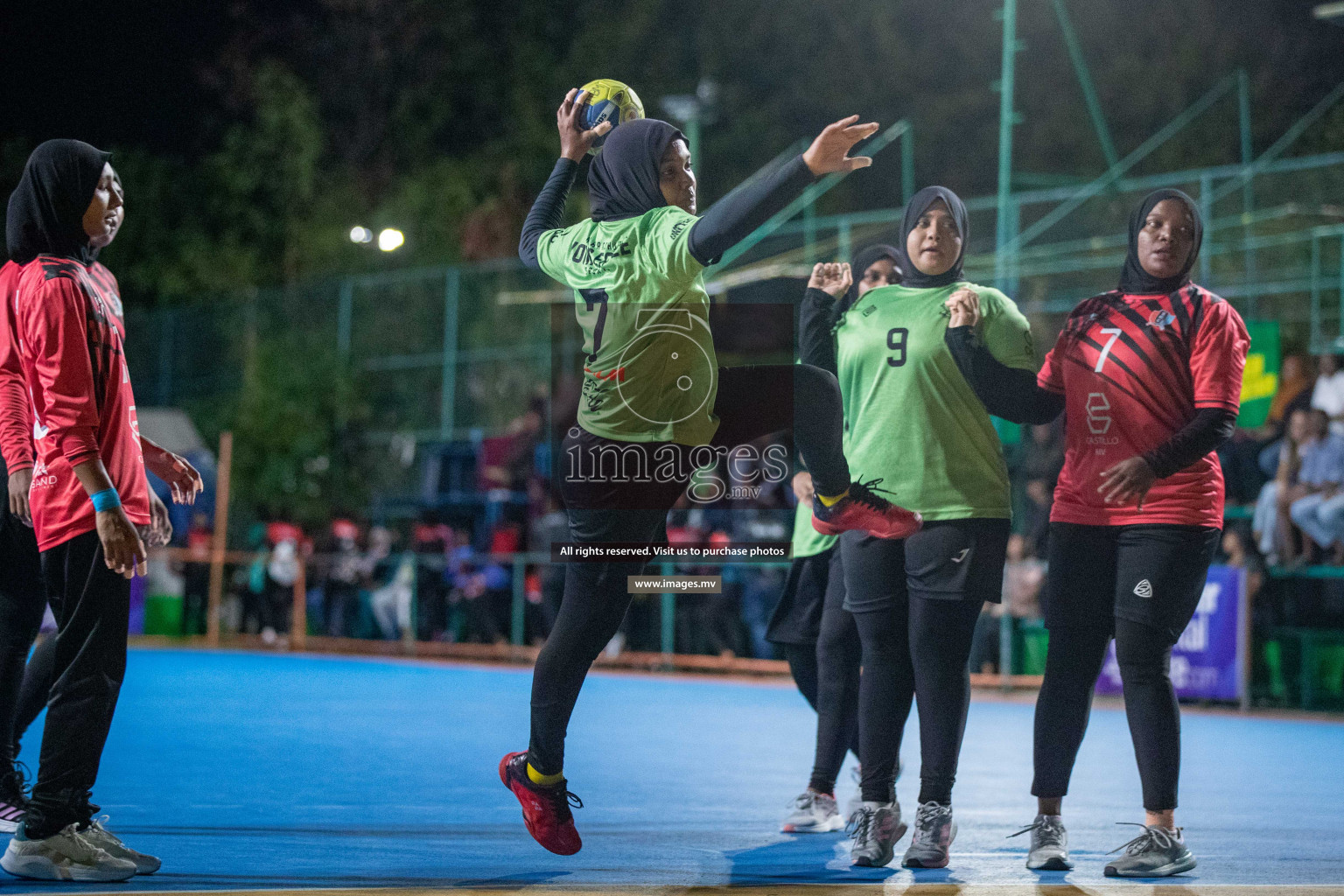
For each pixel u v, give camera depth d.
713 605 19.47
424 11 39.00
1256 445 16.38
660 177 5.15
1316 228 19.16
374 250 34.75
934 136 34.28
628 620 20.38
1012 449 17.33
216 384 30.77
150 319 32.09
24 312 5.20
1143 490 5.52
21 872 5.05
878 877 5.45
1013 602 16.62
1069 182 23.86
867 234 21.03
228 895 4.78
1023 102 33.41
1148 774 5.66
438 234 34.75
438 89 39.00
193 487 6.23
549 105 37.56
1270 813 7.43
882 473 6.01
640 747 10.55
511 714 13.35
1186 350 5.76
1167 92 31.47
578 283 5.16
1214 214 20.14
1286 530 15.54
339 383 29.53
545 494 21.95
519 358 27.09
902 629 5.98
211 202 35.84
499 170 36.44
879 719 5.91
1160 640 5.71
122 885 4.95
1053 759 5.81
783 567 19.23
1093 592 5.84
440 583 23.45
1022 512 17.20
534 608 21.80
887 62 36.06
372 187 38.19
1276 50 29.62
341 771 8.65
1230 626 15.00
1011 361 6.09
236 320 30.95
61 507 5.20
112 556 5.05
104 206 5.41
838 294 6.48
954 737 5.82
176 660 21.00
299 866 5.35
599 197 5.24
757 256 21.62
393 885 5.02
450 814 6.90
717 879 5.29
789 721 13.10
